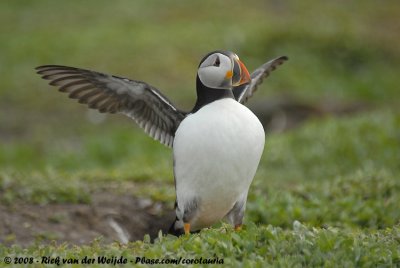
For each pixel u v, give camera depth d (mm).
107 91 8758
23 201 10938
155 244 7633
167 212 11047
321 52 27359
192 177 8148
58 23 28688
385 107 21438
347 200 10820
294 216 10453
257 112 21156
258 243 7523
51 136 20656
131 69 23969
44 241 9914
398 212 10398
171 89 23047
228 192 8227
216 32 27062
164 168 13461
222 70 8297
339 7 33094
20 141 20344
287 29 27953
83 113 22094
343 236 7617
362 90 25875
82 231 10336
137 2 30891
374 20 32250
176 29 27391
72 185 11469
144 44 25656
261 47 26438
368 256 7125
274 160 15469
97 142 18891
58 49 25531
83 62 24469
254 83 9516
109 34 26688
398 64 27906
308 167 15148
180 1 30844
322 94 24578
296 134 16906
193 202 8320
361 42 28344
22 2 31094
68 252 7527
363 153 15266
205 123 7984
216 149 7930
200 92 8469
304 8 32250
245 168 8117
